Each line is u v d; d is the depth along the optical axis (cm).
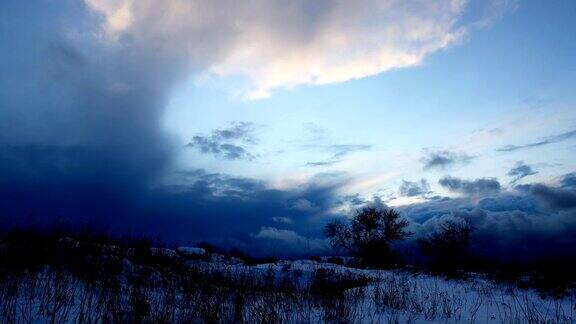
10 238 959
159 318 639
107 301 686
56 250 920
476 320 852
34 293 665
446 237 2773
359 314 840
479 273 2041
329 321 760
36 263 823
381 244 3684
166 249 1310
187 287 898
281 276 1445
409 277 1938
